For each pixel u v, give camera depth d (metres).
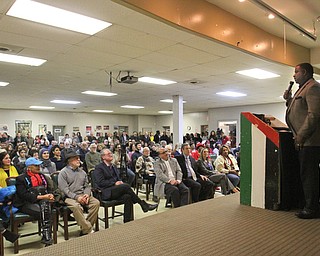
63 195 3.78
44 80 6.53
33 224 4.43
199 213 2.34
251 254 1.52
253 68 5.39
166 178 4.84
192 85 7.28
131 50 4.24
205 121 15.25
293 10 3.62
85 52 4.33
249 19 3.78
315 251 1.54
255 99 10.26
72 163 4.00
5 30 3.43
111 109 13.85
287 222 2.05
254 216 2.22
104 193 3.97
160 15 2.66
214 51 4.29
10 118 13.49
